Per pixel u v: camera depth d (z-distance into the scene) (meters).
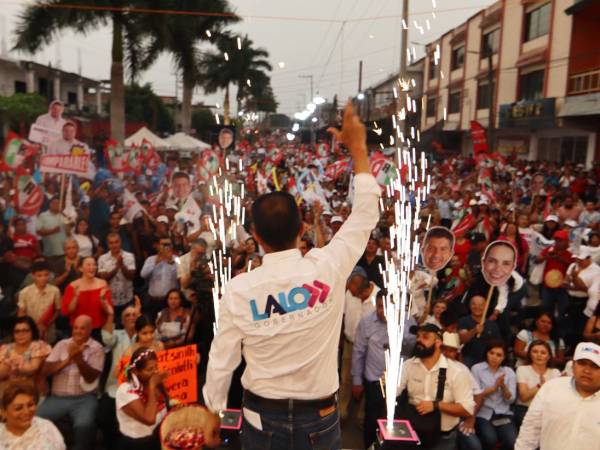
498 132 32.28
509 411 5.20
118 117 19.33
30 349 5.05
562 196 13.75
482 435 5.07
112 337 5.52
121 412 4.57
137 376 4.54
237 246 7.18
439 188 16.66
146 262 7.59
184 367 4.74
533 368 5.26
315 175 11.61
